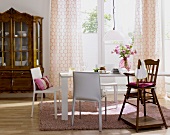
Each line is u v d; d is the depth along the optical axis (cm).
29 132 389
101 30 708
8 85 639
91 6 709
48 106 557
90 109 526
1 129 404
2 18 637
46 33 688
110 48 712
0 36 641
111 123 425
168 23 698
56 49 674
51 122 433
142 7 673
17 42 644
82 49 681
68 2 668
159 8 683
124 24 711
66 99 447
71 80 673
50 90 466
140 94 428
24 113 503
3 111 519
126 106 553
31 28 641
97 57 712
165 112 498
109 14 712
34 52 643
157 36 677
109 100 626
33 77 481
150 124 400
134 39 679
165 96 679
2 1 676
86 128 402
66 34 671
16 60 644
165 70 699
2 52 640
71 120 427
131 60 703
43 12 684
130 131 392
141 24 679
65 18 670
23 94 684
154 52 674
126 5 709
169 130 396
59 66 674
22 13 638
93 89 391
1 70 638
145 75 404
